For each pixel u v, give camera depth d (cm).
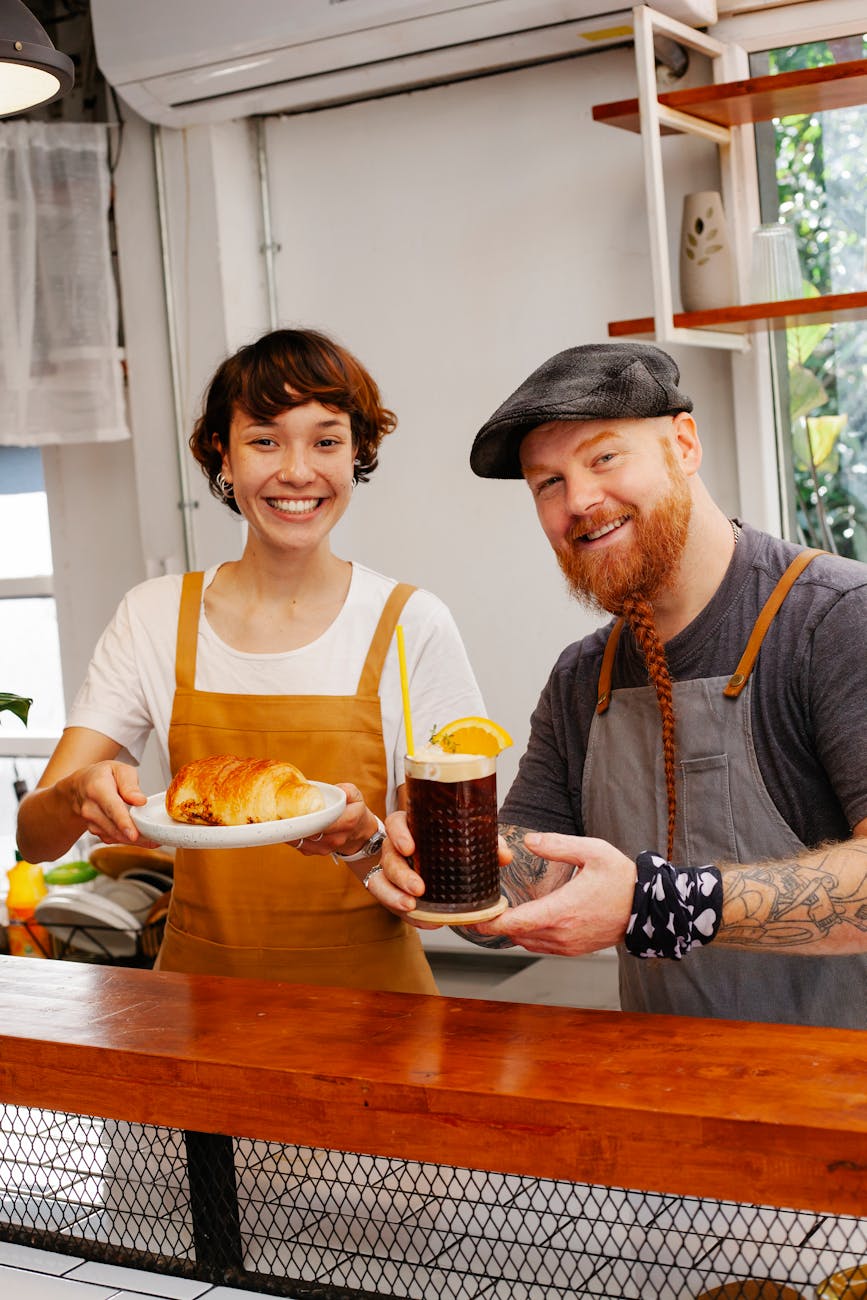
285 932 183
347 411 184
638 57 267
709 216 286
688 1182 95
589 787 161
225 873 185
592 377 136
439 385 347
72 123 365
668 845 148
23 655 421
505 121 329
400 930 187
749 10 296
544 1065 106
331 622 190
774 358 310
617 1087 101
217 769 142
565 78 320
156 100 339
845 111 296
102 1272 116
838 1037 110
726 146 298
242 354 184
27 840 182
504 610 346
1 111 212
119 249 372
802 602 142
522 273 332
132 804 153
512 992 325
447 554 351
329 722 186
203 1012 125
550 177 326
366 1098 104
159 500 379
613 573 142
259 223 365
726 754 147
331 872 182
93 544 401
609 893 120
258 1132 109
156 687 196
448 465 348
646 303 319
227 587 196
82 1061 116
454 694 190
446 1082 103
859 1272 95
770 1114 93
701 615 148
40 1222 123
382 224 349
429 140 339
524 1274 105
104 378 365
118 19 328
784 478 314
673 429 144
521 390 141
